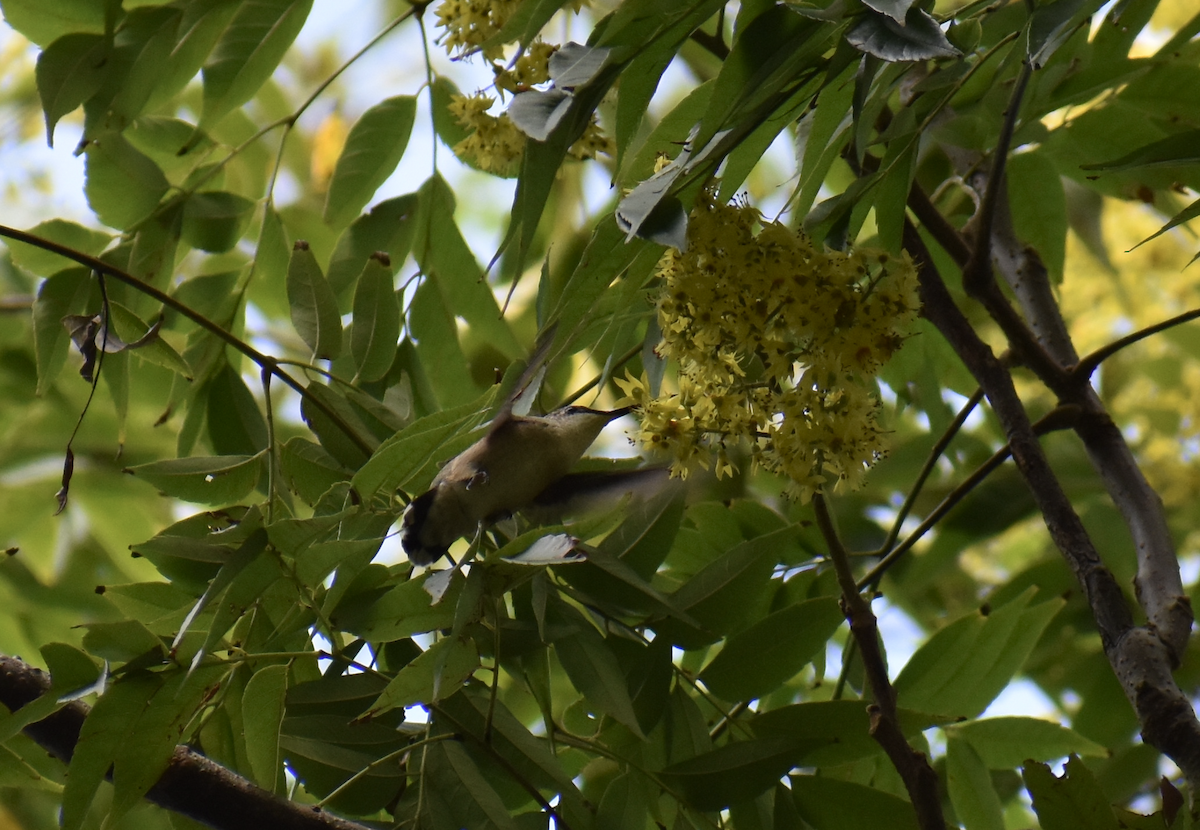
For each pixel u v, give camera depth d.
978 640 4.71
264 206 5.54
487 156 4.80
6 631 7.23
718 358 3.52
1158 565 3.99
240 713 3.97
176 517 8.11
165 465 4.19
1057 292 5.54
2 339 7.90
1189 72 4.89
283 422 7.88
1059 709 6.87
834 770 4.64
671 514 4.33
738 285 3.40
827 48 2.94
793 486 3.54
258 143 7.45
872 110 3.28
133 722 3.62
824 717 4.12
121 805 3.54
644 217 2.73
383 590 3.87
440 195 5.49
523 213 2.90
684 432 3.66
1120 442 4.33
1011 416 4.27
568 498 4.53
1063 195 5.50
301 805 3.85
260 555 3.64
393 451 3.80
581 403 6.35
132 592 4.07
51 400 7.88
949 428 4.93
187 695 3.67
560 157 2.92
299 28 5.16
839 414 3.55
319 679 3.94
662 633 4.12
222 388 5.38
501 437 4.45
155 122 5.45
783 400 3.59
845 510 7.02
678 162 2.92
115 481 7.76
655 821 3.86
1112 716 6.49
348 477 4.38
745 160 3.26
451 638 3.33
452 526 4.32
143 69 4.89
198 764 3.86
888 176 3.54
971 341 4.46
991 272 4.41
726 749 3.90
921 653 4.74
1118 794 6.05
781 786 4.09
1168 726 3.44
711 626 4.11
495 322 5.56
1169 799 3.33
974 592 7.68
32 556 7.61
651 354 3.94
